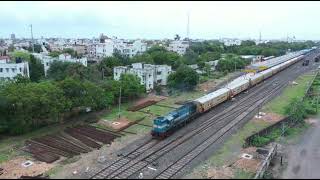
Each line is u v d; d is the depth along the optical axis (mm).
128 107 61688
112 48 143750
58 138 44406
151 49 136625
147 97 71312
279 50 181250
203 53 146125
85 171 33781
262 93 73750
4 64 75438
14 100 44094
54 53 112562
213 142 42156
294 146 40719
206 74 99562
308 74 101625
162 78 84625
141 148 40219
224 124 49969
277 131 46125
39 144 42219
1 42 188000
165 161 36312
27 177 31969
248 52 165500
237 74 104875
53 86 49500
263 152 38406
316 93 72562
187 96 72438
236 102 65062
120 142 42844
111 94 59594
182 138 43812
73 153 39125
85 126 49594
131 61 104875
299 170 33500
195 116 53125
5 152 39469
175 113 46531
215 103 59844
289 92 74062
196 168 34594
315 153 38344
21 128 45406
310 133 46250
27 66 78938
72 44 173750
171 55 111500
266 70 97625
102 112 58000
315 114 56594
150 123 51656
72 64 84062
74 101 51250
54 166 35469
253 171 33406
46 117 47375
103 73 87562
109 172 33469
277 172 32938
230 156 37625
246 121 51562
